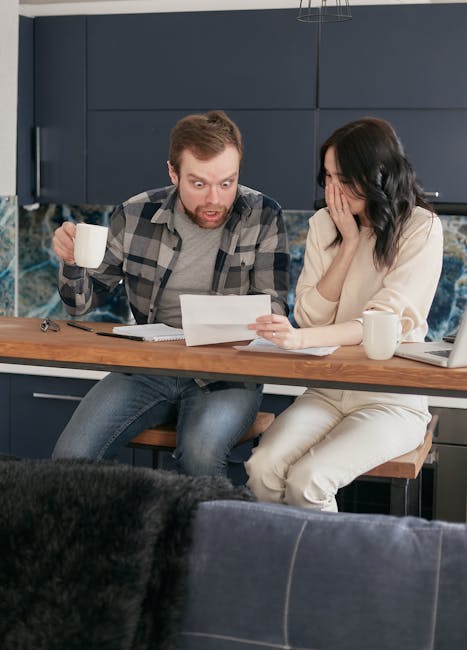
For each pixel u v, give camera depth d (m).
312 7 4.25
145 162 4.49
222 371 2.55
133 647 1.66
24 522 1.69
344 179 2.93
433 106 4.20
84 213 5.05
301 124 4.32
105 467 1.79
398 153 2.95
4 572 1.67
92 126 4.53
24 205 4.63
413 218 3.01
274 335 2.57
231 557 1.66
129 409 3.11
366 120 2.97
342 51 4.24
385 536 1.64
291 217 4.86
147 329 2.93
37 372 4.52
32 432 4.58
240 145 3.08
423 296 2.93
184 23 4.37
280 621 1.62
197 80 4.39
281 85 4.32
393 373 2.43
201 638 1.65
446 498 4.27
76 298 3.18
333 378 2.48
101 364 2.64
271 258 3.25
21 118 4.49
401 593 1.58
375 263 3.01
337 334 2.70
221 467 2.98
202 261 3.28
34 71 4.56
